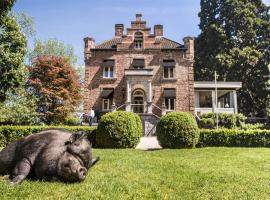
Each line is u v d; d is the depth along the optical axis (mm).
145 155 13086
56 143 6617
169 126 16484
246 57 47375
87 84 36375
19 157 6734
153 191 6293
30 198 5328
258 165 10633
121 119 17047
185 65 36938
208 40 51344
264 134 17625
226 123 33406
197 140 16797
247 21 50750
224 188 6855
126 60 37000
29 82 30734
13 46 27172
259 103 49594
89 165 6656
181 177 8016
